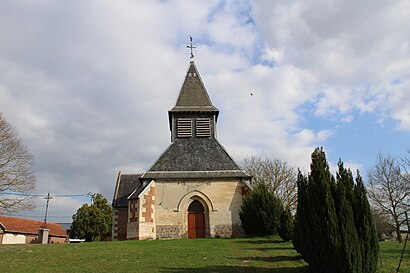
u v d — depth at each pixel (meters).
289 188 42.25
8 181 29.81
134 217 23.67
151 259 13.27
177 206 24.41
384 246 16.09
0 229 46.56
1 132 30.47
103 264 12.59
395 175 37.03
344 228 9.64
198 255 13.93
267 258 13.20
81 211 46.62
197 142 27.44
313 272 10.28
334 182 10.30
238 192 24.86
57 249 16.56
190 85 29.98
